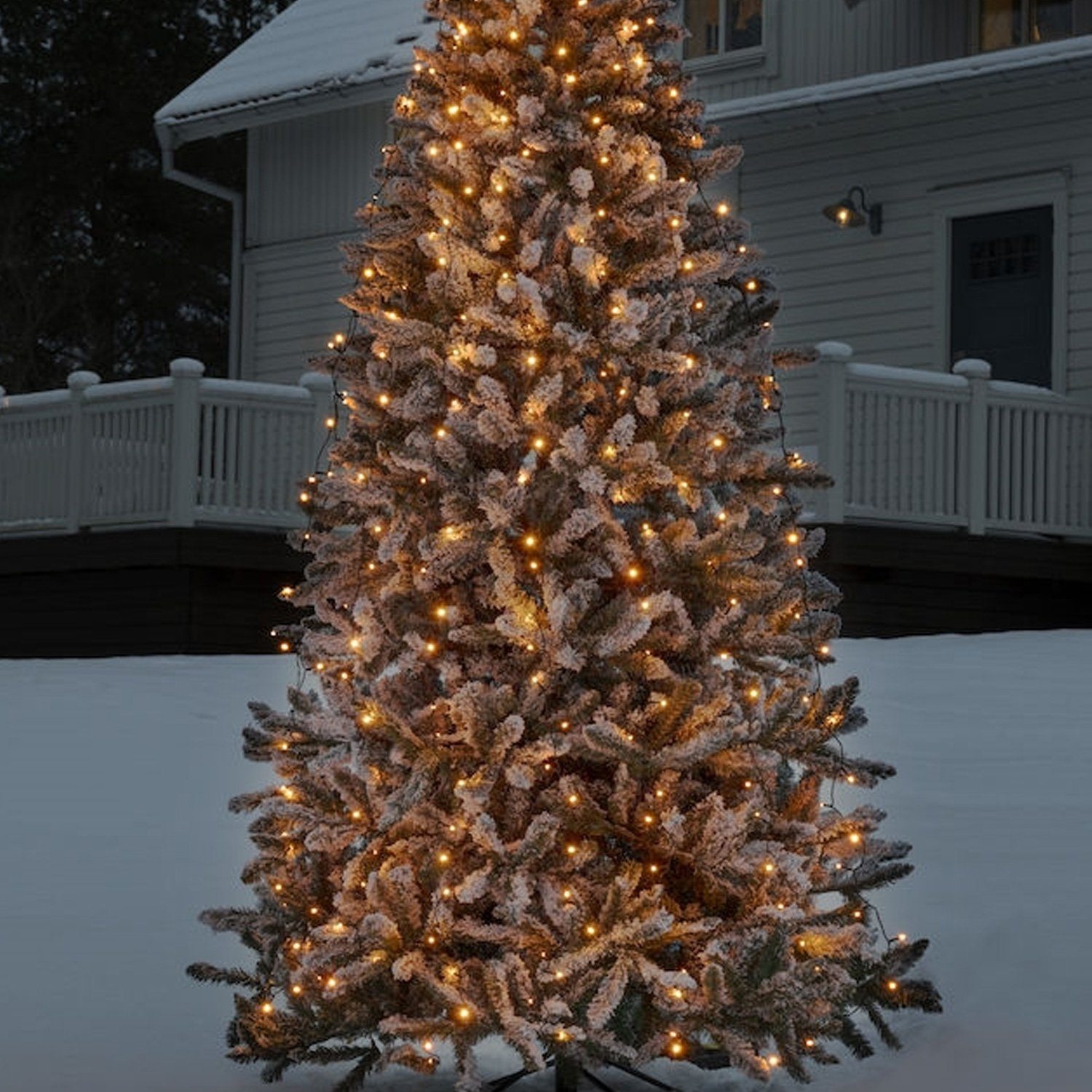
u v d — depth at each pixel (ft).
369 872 17.01
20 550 62.23
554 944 16.55
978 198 68.03
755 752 16.90
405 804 16.63
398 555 17.69
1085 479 61.16
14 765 33.12
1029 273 67.15
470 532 17.11
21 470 62.90
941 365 68.69
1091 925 21.53
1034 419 60.85
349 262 19.03
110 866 26.05
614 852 17.03
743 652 17.40
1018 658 45.21
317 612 18.33
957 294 68.64
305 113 83.87
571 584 17.24
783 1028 16.28
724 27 76.59
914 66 70.69
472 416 17.71
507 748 16.61
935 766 31.58
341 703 17.72
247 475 59.06
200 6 157.28
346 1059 17.07
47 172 148.25
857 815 18.02
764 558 18.19
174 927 23.16
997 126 67.72
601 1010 15.99
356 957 16.60
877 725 35.53
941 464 58.44
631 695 17.20
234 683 43.27
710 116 70.44
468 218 18.03
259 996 17.80
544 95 18.15
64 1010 19.90
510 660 17.29
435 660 17.51
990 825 27.14
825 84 68.28
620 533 17.21
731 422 17.83
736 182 73.72
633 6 18.69
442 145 18.42
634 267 17.81
